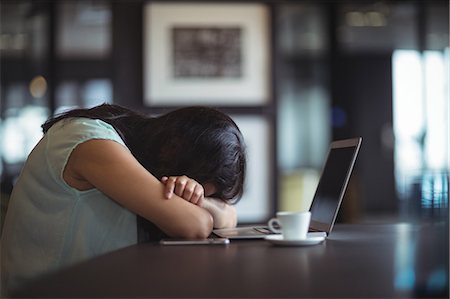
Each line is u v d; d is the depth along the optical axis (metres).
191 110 1.71
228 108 4.09
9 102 4.95
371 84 7.39
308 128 6.55
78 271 1.02
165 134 1.68
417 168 5.87
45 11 4.72
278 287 0.88
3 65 4.91
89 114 1.68
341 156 1.72
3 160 4.95
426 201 1.72
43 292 0.85
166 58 4.07
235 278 0.95
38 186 1.60
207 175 1.69
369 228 1.89
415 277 0.93
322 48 5.92
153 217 1.54
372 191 7.14
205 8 4.09
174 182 1.58
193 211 1.55
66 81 5.01
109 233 1.59
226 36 4.09
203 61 4.09
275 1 4.12
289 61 6.55
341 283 0.90
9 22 4.82
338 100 5.70
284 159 6.08
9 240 1.62
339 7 5.45
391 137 7.14
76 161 1.55
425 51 5.74
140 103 4.05
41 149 1.62
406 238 1.55
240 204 4.10
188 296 0.82
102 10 4.62
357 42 6.60
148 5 4.06
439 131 5.68
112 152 1.54
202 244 1.45
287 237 1.42
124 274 0.99
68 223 1.57
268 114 4.11
